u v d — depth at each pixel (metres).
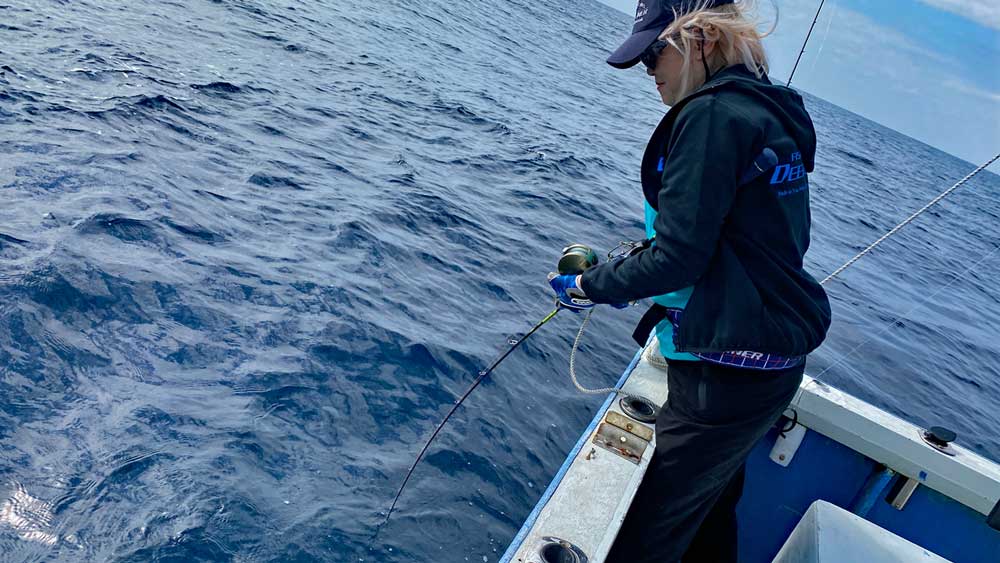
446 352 4.57
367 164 8.38
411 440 3.65
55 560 2.43
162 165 6.22
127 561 2.50
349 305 4.77
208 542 2.67
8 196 4.82
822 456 2.58
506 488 3.55
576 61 32.84
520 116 15.47
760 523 2.70
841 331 9.18
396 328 4.66
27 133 6.00
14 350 3.37
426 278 5.73
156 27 11.49
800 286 1.67
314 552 2.79
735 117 1.51
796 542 2.24
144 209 5.21
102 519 2.63
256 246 5.26
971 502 2.34
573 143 14.49
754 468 2.66
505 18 39.50
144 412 3.23
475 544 3.12
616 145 16.28
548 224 8.54
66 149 5.89
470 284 5.93
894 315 11.12
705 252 1.52
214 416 3.34
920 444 2.38
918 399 7.88
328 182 7.25
